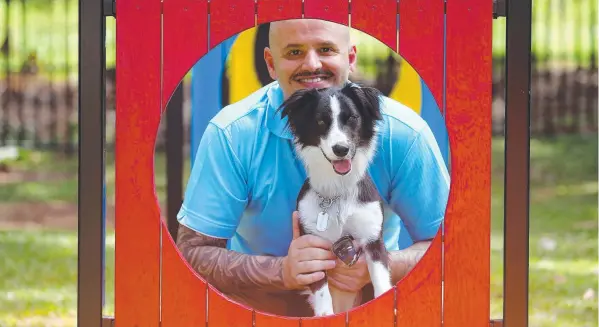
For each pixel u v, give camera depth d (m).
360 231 2.87
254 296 2.93
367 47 2.82
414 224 2.87
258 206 2.90
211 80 2.87
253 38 2.85
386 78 2.83
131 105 2.85
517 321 2.87
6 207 7.86
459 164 2.84
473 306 2.87
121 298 2.89
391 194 2.87
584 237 6.62
